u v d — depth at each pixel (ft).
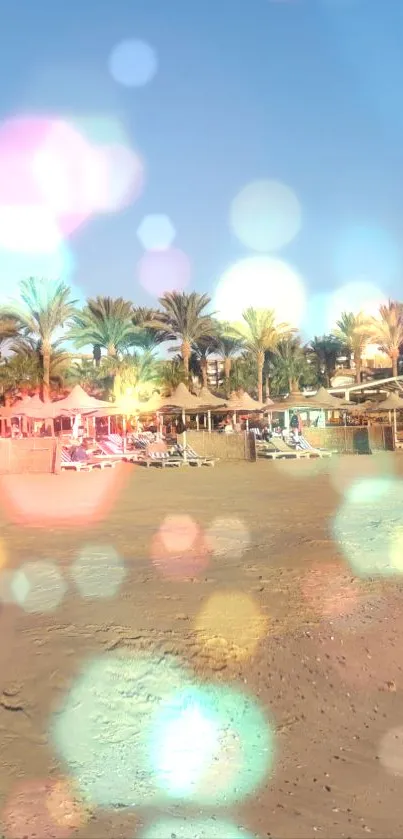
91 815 9.88
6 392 140.46
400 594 20.85
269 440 109.91
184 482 63.05
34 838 9.34
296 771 11.12
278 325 169.58
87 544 29.94
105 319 147.84
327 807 10.12
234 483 60.90
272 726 12.59
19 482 66.59
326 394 116.98
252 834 9.44
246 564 25.18
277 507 42.45
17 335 141.79
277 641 16.56
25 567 25.04
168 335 160.35
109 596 20.75
